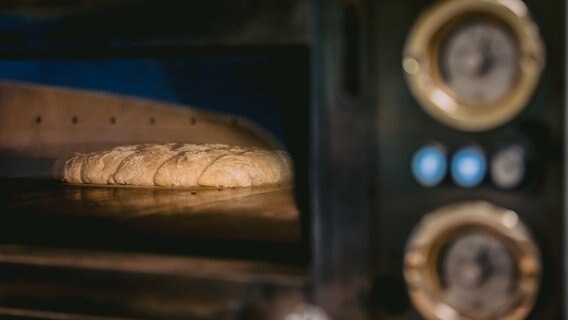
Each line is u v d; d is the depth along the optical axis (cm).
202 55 66
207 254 61
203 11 58
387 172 55
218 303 57
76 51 62
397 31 54
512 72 52
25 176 110
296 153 99
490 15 52
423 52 53
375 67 55
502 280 54
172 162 103
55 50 62
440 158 54
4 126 108
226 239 65
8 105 107
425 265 55
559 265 53
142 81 104
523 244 53
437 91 54
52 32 61
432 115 54
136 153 106
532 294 53
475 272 54
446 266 55
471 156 53
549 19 52
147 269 59
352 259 56
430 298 55
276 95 99
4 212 79
